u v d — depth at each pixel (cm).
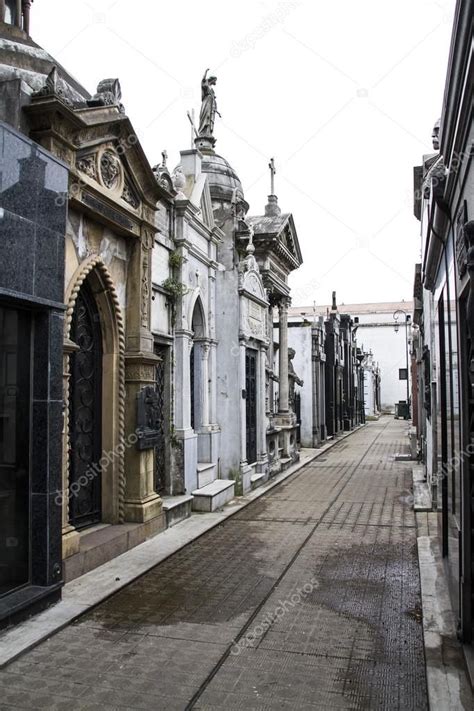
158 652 487
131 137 792
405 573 698
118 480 820
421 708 400
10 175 528
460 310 472
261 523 981
